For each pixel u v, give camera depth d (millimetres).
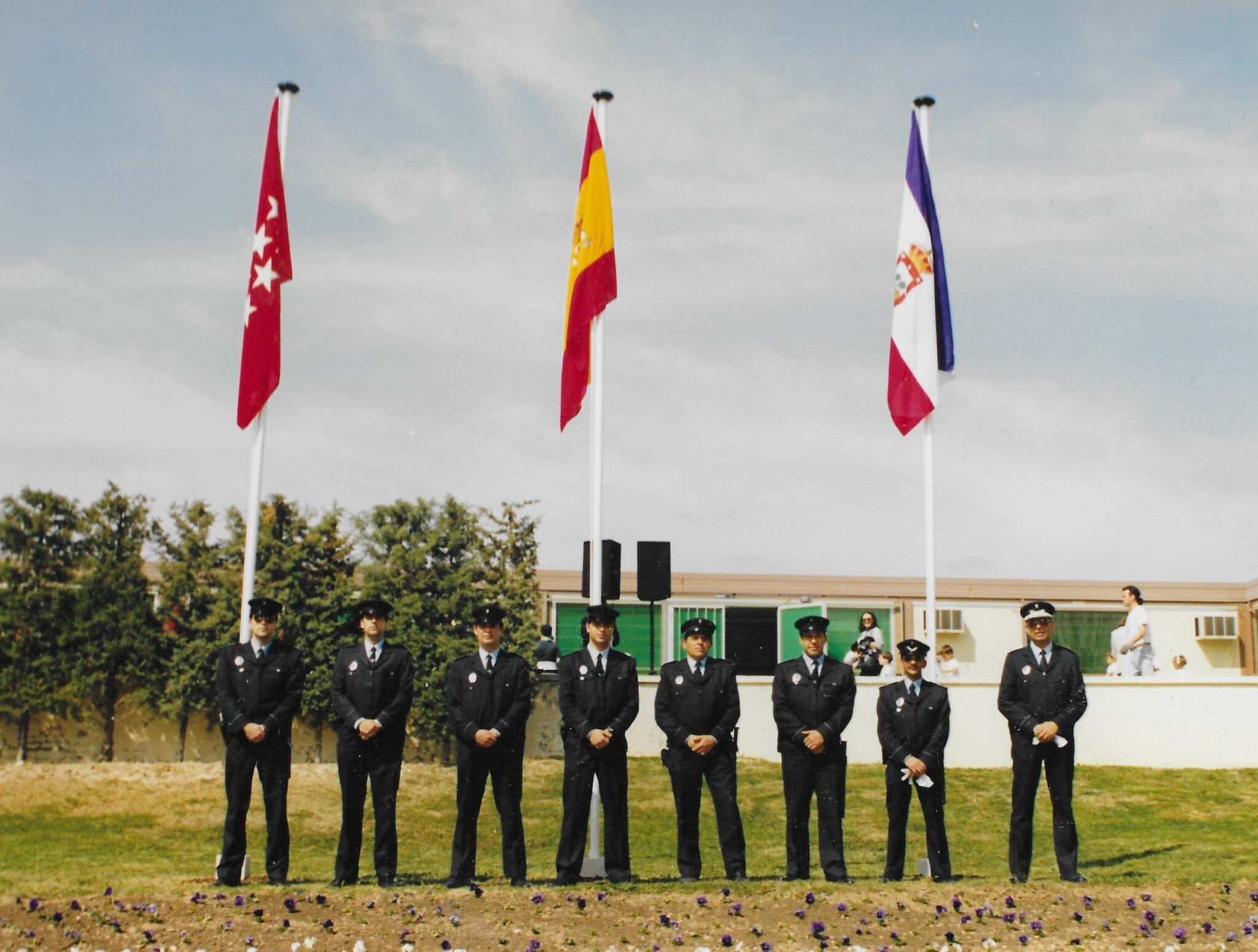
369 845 12430
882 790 15094
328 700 18672
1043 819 13852
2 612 17641
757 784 15406
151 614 18328
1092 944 8047
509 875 9547
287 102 11297
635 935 7961
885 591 25391
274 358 10859
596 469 10789
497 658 9742
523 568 20672
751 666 25172
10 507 17781
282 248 11148
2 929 7609
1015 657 10133
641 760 16672
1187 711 16312
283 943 7582
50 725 17766
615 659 9977
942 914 8539
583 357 11398
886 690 10141
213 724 18250
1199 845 12359
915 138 12648
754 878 10000
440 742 19203
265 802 9578
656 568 11602
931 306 12305
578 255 11375
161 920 7953
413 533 20078
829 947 7836
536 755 17172
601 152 11453
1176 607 25875
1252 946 8109
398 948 7578
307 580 19234
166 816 13219
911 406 12133
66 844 11953
